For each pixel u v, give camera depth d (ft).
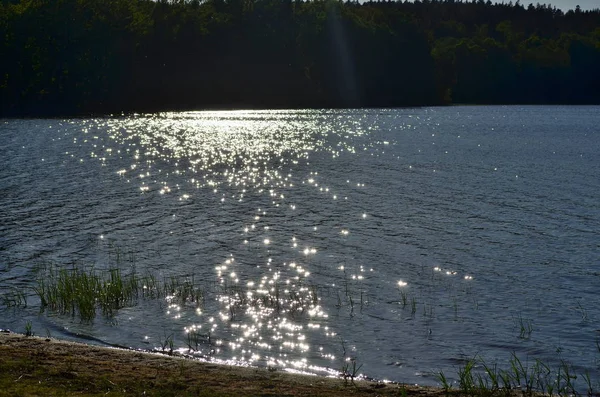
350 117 390.63
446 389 43.32
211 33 488.44
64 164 169.37
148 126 305.73
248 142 234.58
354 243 89.40
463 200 123.65
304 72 516.73
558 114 444.14
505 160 187.52
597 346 53.88
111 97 437.17
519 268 77.77
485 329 57.67
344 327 57.88
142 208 113.19
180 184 140.46
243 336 55.47
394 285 70.85
